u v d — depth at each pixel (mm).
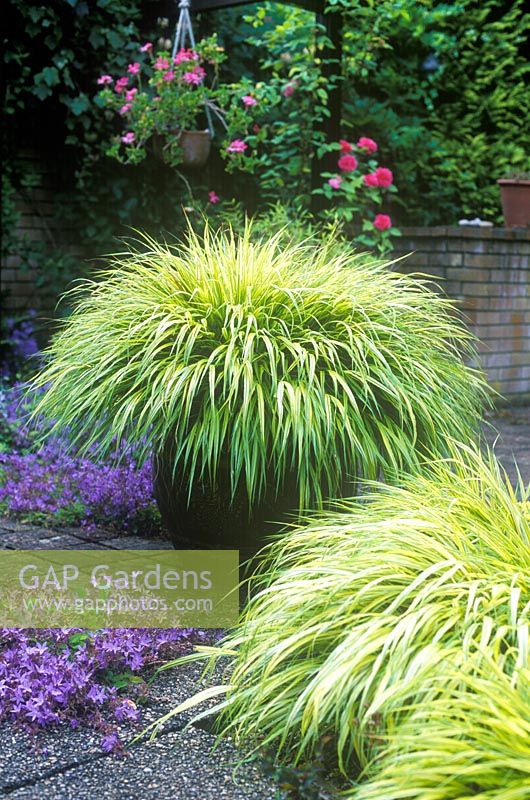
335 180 5789
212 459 2758
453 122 8211
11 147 6645
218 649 2146
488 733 1455
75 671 2154
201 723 2109
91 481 3834
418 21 7512
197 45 5957
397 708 1602
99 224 6723
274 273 2947
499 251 6492
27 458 4246
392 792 1479
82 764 1930
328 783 1770
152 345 2715
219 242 3180
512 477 4492
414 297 3084
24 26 6141
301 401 2689
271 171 6258
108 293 3258
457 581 1908
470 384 3109
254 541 2822
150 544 3469
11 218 6598
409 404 2672
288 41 6449
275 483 2746
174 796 1808
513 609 1691
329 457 2717
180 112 5891
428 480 2465
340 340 2857
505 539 2043
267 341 2711
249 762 1933
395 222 7727
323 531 2260
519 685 1538
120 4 6480
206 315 2848
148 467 3752
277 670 1992
